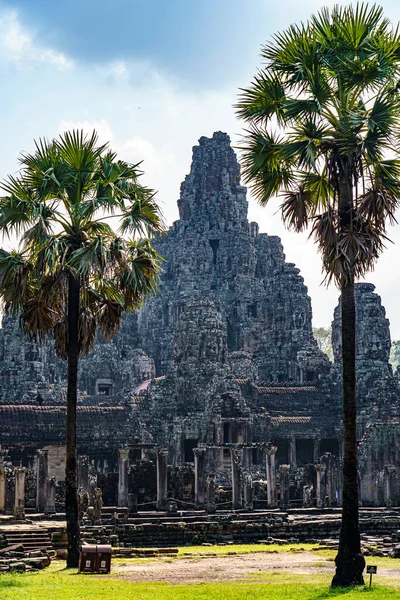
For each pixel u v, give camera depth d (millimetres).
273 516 96062
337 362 181125
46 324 65562
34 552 69000
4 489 94688
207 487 101500
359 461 130500
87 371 193375
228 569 61500
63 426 136500
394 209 53125
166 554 73875
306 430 161375
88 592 47688
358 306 183000
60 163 64312
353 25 52625
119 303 67812
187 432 152750
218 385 152750
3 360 160750
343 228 52312
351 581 48656
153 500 113438
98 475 111562
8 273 63469
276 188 56312
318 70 52438
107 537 80438
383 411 157750
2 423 133750
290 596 45500
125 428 141000
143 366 194000
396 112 51938
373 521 91438
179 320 167000
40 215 62156
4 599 45094
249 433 151500
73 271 62438
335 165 52781
